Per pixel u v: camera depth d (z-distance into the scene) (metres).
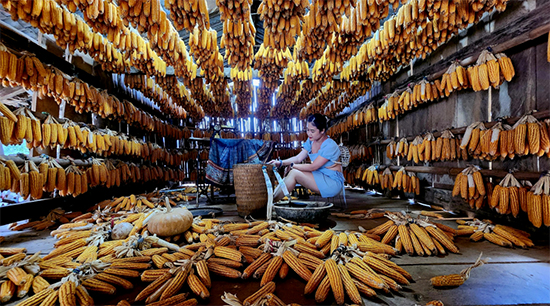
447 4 2.36
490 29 2.81
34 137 2.77
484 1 2.35
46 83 2.90
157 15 2.64
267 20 2.84
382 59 3.87
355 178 6.22
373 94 5.88
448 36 3.03
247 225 2.57
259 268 1.58
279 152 8.59
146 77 5.06
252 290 1.45
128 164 4.71
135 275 1.59
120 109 4.41
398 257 1.88
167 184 7.91
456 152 3.18
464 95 3.22
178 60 3.93
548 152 2.10
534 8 2.31
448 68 3.14
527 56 2.43
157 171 5.72
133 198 3.96
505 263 1.73
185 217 2.35
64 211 3.50
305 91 6.20
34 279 1.48
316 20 2.81
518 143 2.25
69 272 1.56
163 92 5.92
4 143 2.36
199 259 1.67
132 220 2.72
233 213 3.71
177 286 1.37
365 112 5.57
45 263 1.65
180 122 8.66
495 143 2.43
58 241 2.23
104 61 3.91
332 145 3.24
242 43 3.17
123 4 2.44
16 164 2.67
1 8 3.38
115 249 1.84
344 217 3.23
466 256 1.88
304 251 1.79
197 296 1.39
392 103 4.34
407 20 2.75
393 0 2.49
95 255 1.82
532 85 2.38
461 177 2.85
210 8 4.05
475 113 3.05
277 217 3.10
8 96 4.68
